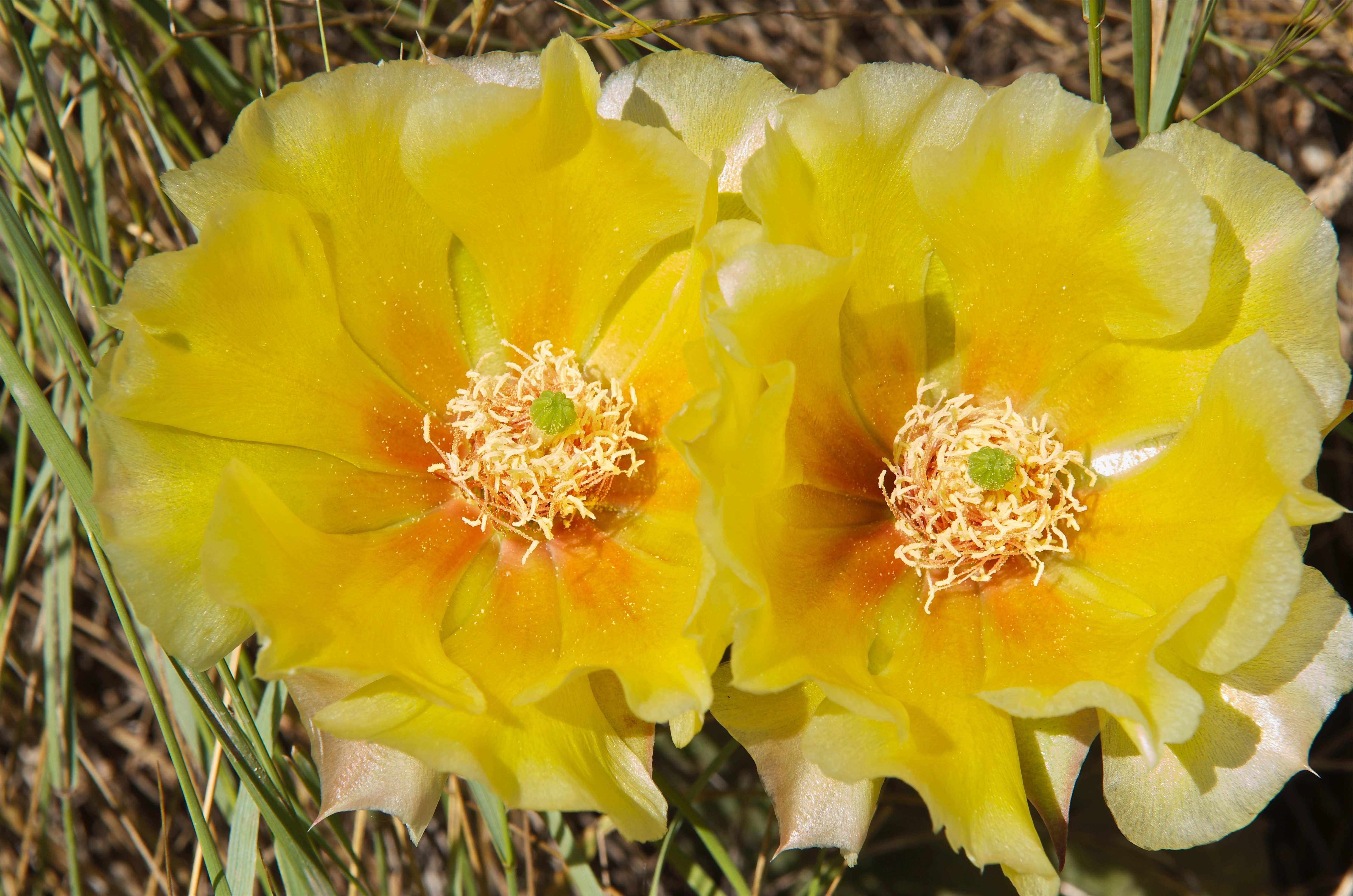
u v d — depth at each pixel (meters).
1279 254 0.32
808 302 0.31
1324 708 0.31
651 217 0.32
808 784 0.31
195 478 0.32
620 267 0.33
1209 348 0.32
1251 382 0.31
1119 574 0.33
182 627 0.31
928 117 0.32
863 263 0.32
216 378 0.32
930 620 0.33
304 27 0.37
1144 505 0.33
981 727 0.31
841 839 0.31
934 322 0.33
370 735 0.30
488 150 0.32
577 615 0.32
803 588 0.32
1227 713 0.31
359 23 0.39
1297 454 0.30
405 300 0.33
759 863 0.36
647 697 0.30
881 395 0.33
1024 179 0.32
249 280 0.32
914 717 0.31
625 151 0.32
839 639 0.32
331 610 0.31
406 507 0.33
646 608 0.32
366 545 0.33
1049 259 0.33
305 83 0.32
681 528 0.33
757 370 0.30
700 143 0.32
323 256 0.32
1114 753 0.32
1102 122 0.31
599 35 0.35
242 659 0.35
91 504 0.31
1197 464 0.32
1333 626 0.31
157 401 0.31
